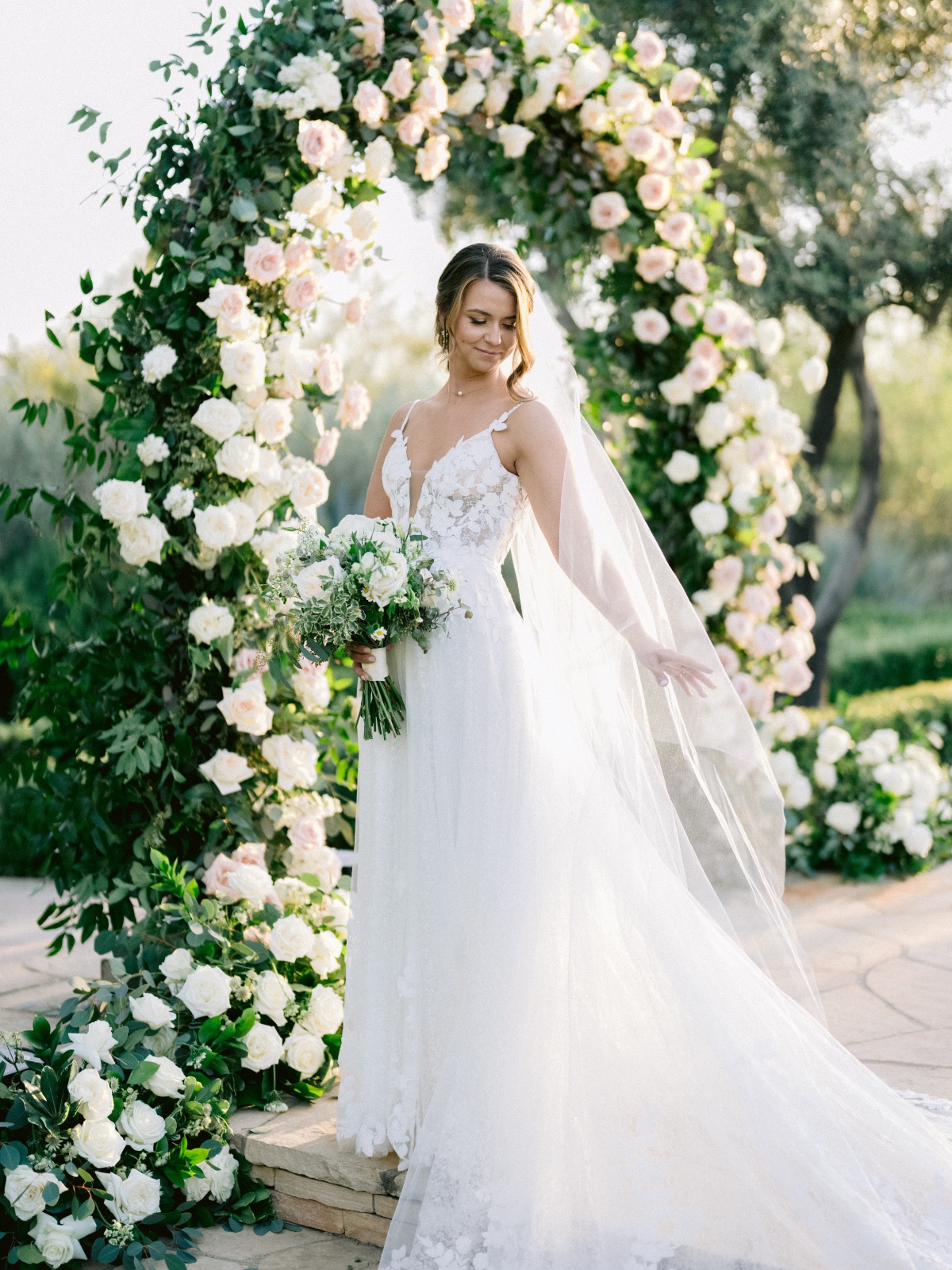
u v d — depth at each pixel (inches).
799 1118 83.1
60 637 133.7
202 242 129.7
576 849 89.4
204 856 130.4
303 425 390.3
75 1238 90.2
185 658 133.1
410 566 92.0
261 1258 92.6
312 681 135.2
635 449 189.3
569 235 172.7
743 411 184.7
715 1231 80.2
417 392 452.8
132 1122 95.8
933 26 273.9
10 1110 94.6
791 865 214.7
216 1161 97.8
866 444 375.9
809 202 293.9
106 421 133.7
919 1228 82.5
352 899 100.1
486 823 91.7
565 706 96.7
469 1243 83.0
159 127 131.3
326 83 128.8
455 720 93.7
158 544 126.9
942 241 308.3
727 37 256.5
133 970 116.0
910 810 211.5
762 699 189.3
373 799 98.6
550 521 94.3
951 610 669.3
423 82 135.9
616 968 87.7
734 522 188.9
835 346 345.1
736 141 283.4
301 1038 110.0
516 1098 85.4
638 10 258.2
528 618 103.0
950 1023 132.6
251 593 132.3
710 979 87.6
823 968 155.1
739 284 296.7
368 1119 95.7
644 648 91.4
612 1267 79.7
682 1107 83.8
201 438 131.6
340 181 137.1
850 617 638.5
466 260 95.3
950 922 177.8
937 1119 100.1
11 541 273.6
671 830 95.0
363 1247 94.5
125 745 126.8
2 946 172.6
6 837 221.6
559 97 155.3
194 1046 105.0
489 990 88.2
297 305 130.8
